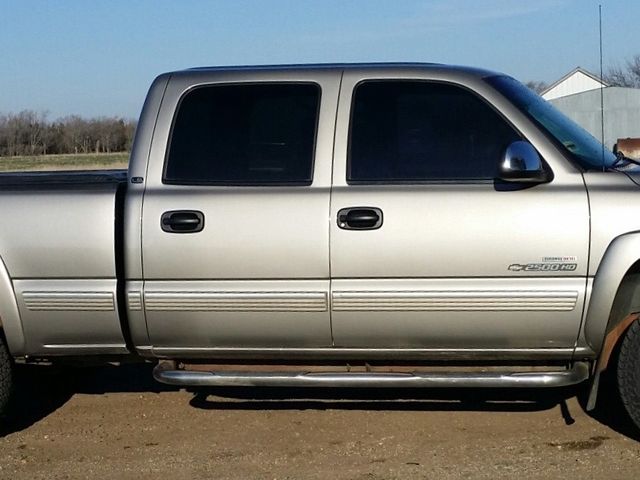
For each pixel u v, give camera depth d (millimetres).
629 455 4789
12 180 5094
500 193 4664
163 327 4914
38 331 5000
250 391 6145
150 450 5137
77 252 4891
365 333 4781
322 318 4777
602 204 4578
